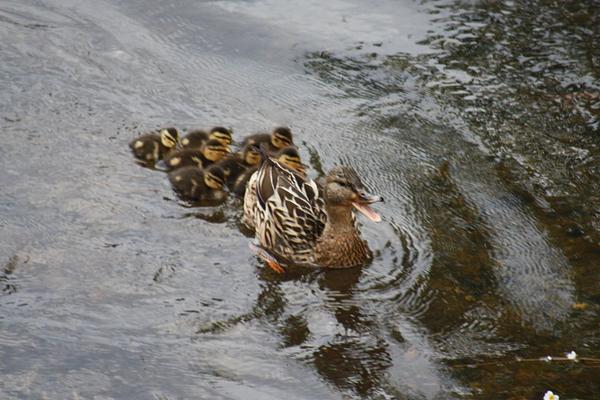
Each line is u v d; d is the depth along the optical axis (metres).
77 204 12.67
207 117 15.15
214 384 9.45
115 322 10.40
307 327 10.41
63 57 16.39
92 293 10.88
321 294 11.07
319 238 11.69
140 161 13.88
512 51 16.34
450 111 14.95
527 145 14.05
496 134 14.35
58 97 15.26
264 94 15.75
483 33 16.94
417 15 17.67
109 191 13.06
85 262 11.45
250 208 12.55
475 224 12.40
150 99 15.49
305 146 14.35
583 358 9.75
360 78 15.99
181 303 10.78
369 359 9.84
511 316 10.52
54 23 17.44
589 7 17.61
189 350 9.96
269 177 12.30
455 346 10.02
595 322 10.38
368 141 14.41
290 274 11.53
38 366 9.66
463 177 13.45
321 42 17.02
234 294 11.02
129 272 11.31
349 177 11.41
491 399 9.13
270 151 14.12
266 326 10.42
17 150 13.81
